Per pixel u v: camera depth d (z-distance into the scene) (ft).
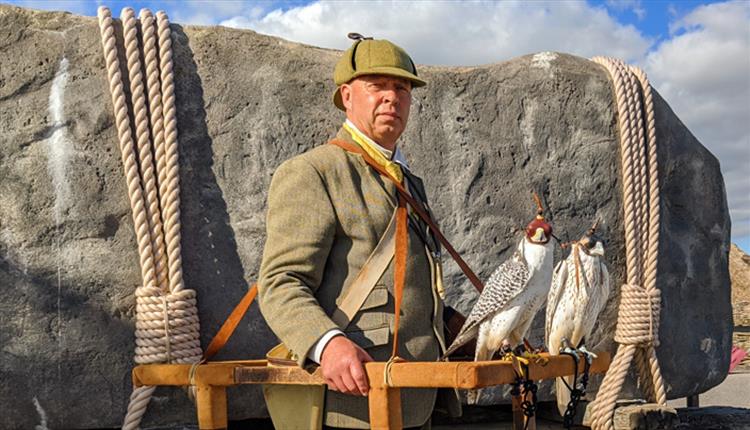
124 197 11.03
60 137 10.84
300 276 6.93
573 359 8.31
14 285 10.53
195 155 11.39
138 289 10.82
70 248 10.78
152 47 11.16
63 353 10.65
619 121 14.29
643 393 14.12
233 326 8.92
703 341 15.19
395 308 7.01
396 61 7.46
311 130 12.12
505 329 7.89
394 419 6.55
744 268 28.68
